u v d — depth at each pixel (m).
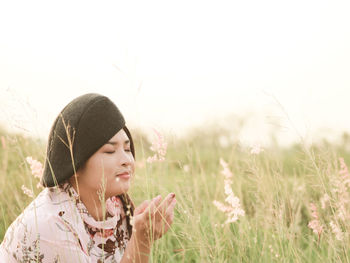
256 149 2.62
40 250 1.86
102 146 1.92
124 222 2.22
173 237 3.08
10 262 1.91
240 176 3.03
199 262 2.45
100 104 1.93
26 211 1.97
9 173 3.43
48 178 1.95
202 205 3.21
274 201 2.58
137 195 2.93
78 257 1.84
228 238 2.60
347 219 2.43
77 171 1.95
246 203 3.18
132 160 2.02
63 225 1.88
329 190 2.58
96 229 2.03
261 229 3.01
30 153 2.58
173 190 3.00
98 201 2.01
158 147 2.33
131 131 2.30
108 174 1.92
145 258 1.96
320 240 2.65
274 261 2.58
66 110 1.97
